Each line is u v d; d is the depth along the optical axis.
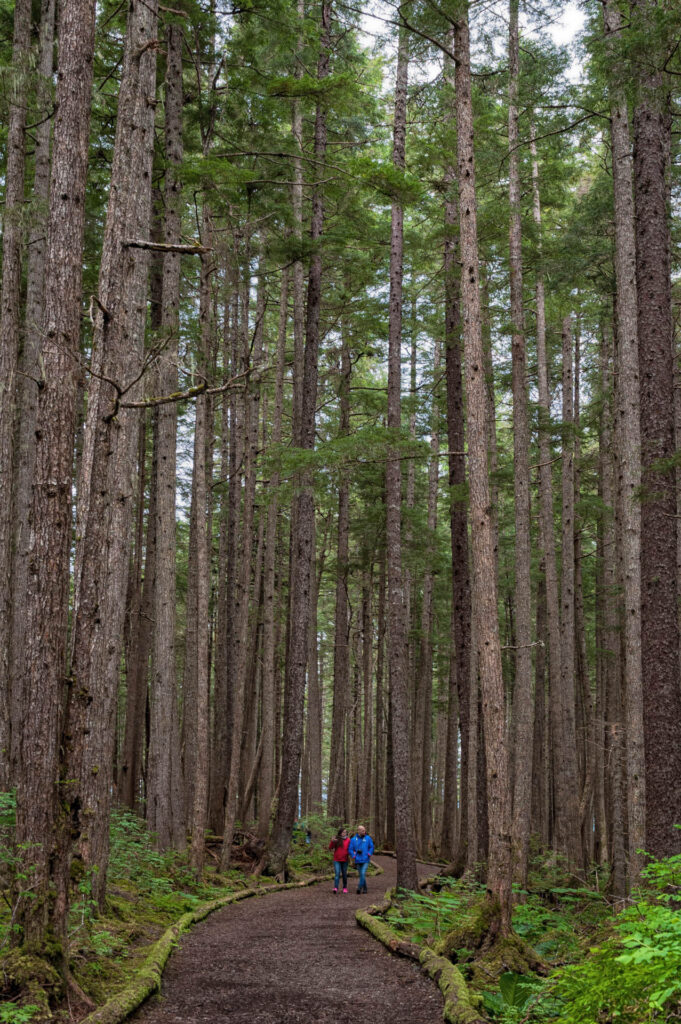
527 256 18.48
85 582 7.12
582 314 23.67
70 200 7.39
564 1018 4.41
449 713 27.20
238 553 28.20
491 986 8.12
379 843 31.42
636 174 11.31
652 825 9.93
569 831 17.97
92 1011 6.45
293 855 23.42
